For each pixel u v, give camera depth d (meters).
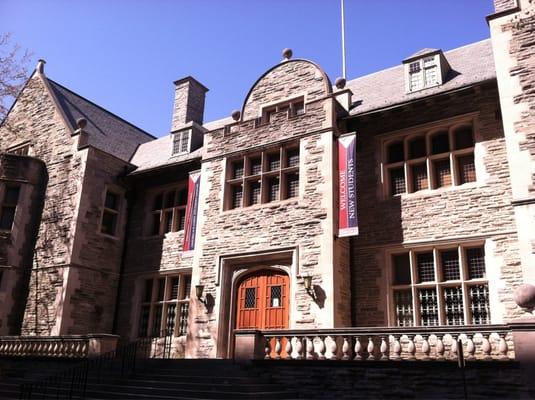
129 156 18.95
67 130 17.31
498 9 12.29
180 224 16.16
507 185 10.74
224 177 13.93
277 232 12.34
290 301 11.55
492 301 10.20
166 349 14.27
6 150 18.56
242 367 9.59
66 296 14.58
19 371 12.98
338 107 13.20
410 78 13.04
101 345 11.81
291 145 13.04
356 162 12.99
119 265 16.47
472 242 10.84
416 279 11.33
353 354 9.95
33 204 16.91
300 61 14.37
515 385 7.25
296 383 8.96
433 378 7.91
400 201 12.00
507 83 10.48
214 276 13.05
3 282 15.64
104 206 16.44
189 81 19.30
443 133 12.20
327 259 11.27
